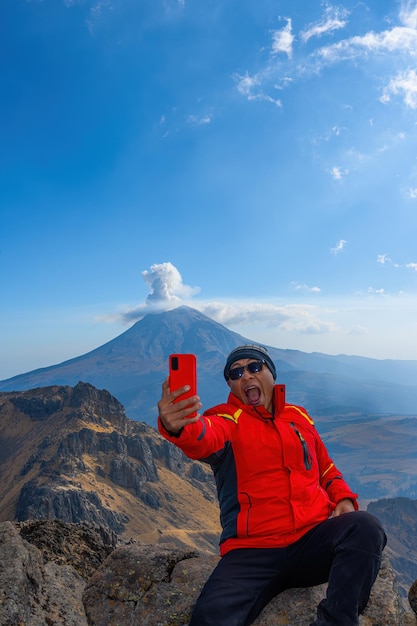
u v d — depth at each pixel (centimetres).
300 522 156
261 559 156
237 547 161
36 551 200
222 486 166
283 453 161
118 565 200
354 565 142
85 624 179
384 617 163
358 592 141
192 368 139
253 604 153
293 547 157
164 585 187
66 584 196
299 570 157
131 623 177
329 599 142
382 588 173
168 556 200
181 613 175
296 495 159
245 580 154
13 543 190
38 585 183
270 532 157
